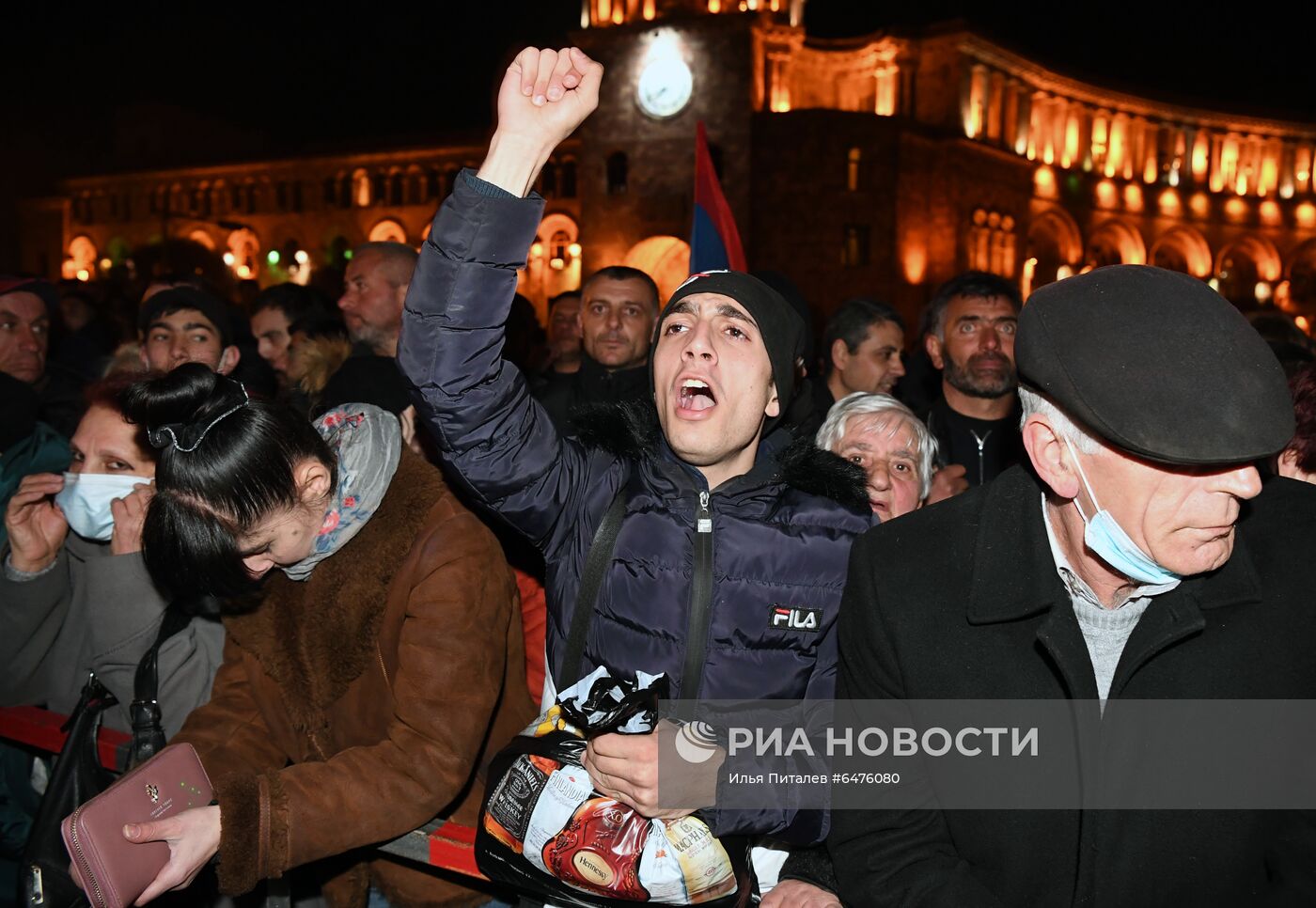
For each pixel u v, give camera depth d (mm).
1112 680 1747
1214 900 1690
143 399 2037
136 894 1946
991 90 39500
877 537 1930
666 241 32062
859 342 5066
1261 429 1461
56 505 2928
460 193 2002
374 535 2277
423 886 2498
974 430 4605
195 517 2047
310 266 46750
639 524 2090
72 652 2988
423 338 2039
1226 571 1671
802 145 31641
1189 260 47562
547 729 2035
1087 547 1675
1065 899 1755
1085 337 1570
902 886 1842
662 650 2031
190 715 2469
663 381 2137
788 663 2041
